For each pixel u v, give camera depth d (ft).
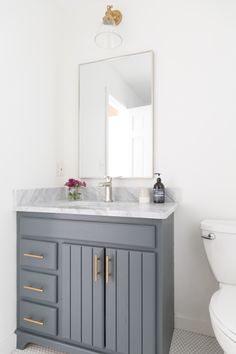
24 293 5.04
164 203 5.42
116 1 6.22
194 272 5.41
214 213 5.28
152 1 5.87
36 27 5.77
